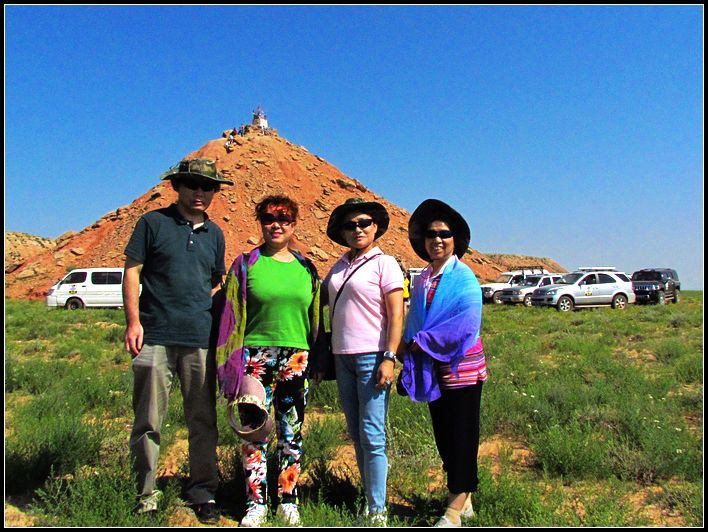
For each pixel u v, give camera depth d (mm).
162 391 4340
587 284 29141
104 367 10844
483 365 4344
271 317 4391
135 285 4324
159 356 4297
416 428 6164
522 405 7188
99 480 4328
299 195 61906
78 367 10289
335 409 7625
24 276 49844
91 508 4047
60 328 17766
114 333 15609
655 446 5484
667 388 8461
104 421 6820
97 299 29266
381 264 4371
